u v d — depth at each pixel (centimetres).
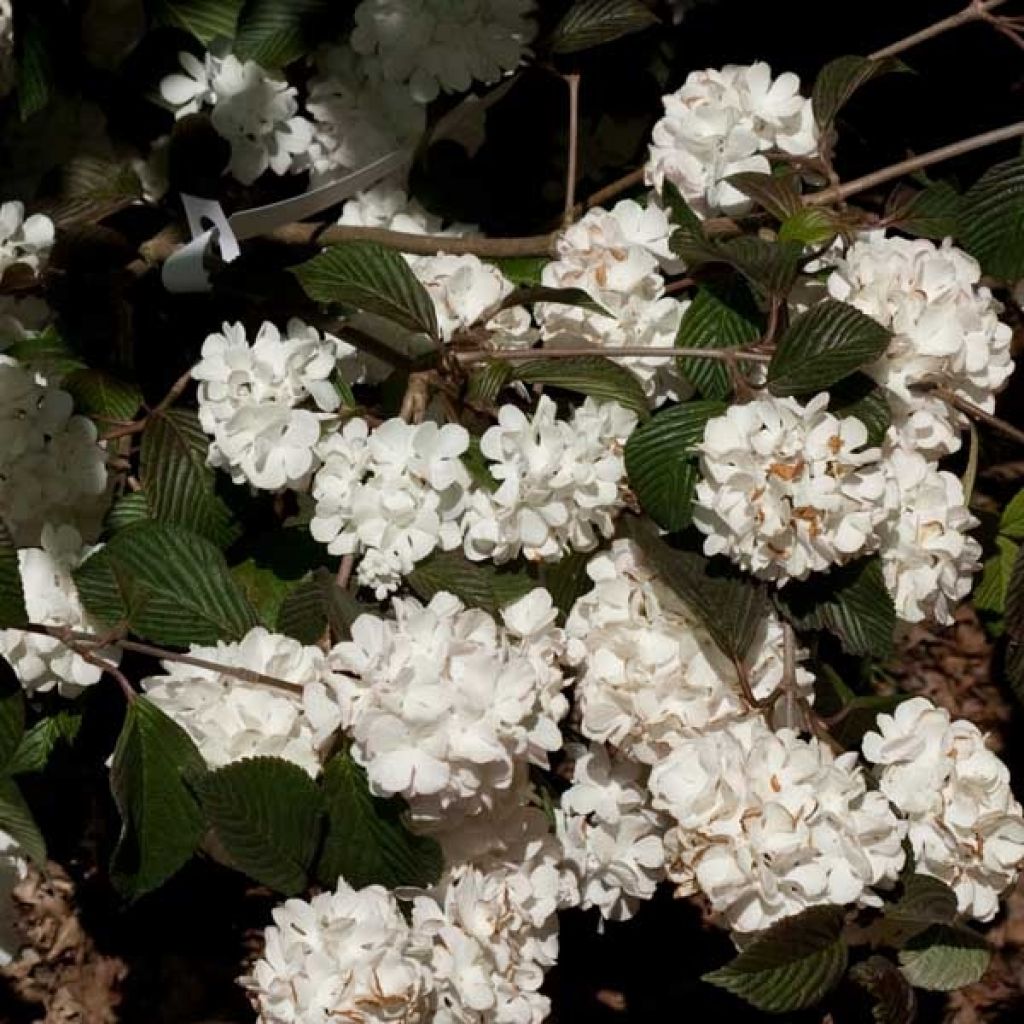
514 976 121
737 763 117
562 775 143
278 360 125
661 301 130
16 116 149
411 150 142
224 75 142
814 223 130
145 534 124
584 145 154
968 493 133
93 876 163
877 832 117
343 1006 115
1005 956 165
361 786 120
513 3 140
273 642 122
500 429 123
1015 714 174
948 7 162
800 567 120
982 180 133
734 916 118
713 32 158
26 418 130
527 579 127
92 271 137
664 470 123
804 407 124
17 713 120
